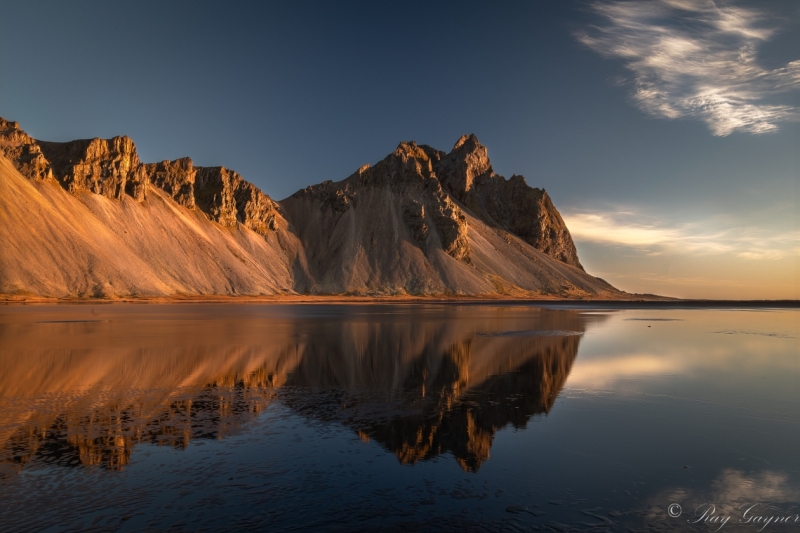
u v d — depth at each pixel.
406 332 50.00
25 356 30.61
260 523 9.85
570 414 18.27
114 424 16.58
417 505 10.70
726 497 11.28
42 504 10.62
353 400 20.31
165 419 17.20
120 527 9.66
